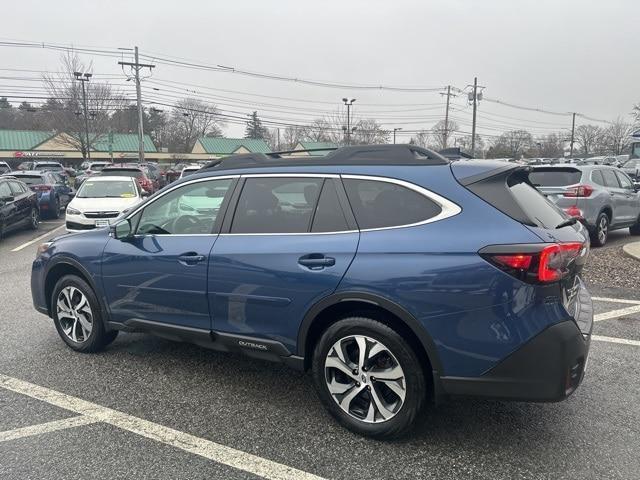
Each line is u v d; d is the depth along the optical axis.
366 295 3.05
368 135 65.75
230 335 3.66
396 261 2.99
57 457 3.06
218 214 3.78
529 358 2.76
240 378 4.17
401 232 3.06
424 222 3.03
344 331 3.19
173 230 4.03
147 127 85.00
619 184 11.07
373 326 3.08
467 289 2.81
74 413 3.60
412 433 3.29
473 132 53.09
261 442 3.21
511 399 2.83
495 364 2.81
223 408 3.66
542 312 2.75
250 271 3.48
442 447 3.13
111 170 18.75
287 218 3.48
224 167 3.89
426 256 2.92
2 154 62.50
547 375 2.75
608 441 3.16
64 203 18.36
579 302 3.29
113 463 3.00
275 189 3.58
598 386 3.93
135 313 4.21
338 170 3.38
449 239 2.91
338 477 2.85
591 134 87.56
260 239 3.51
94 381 4.11
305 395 3.86
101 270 4.35
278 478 2.85
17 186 13.34
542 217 3.07
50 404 3.72
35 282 4.91
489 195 2.98
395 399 3.14
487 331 2.80
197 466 2.97
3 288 7.31
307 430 3.35
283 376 4.21
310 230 3.36
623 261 8.59
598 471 2.86
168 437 3.28
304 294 3.27
